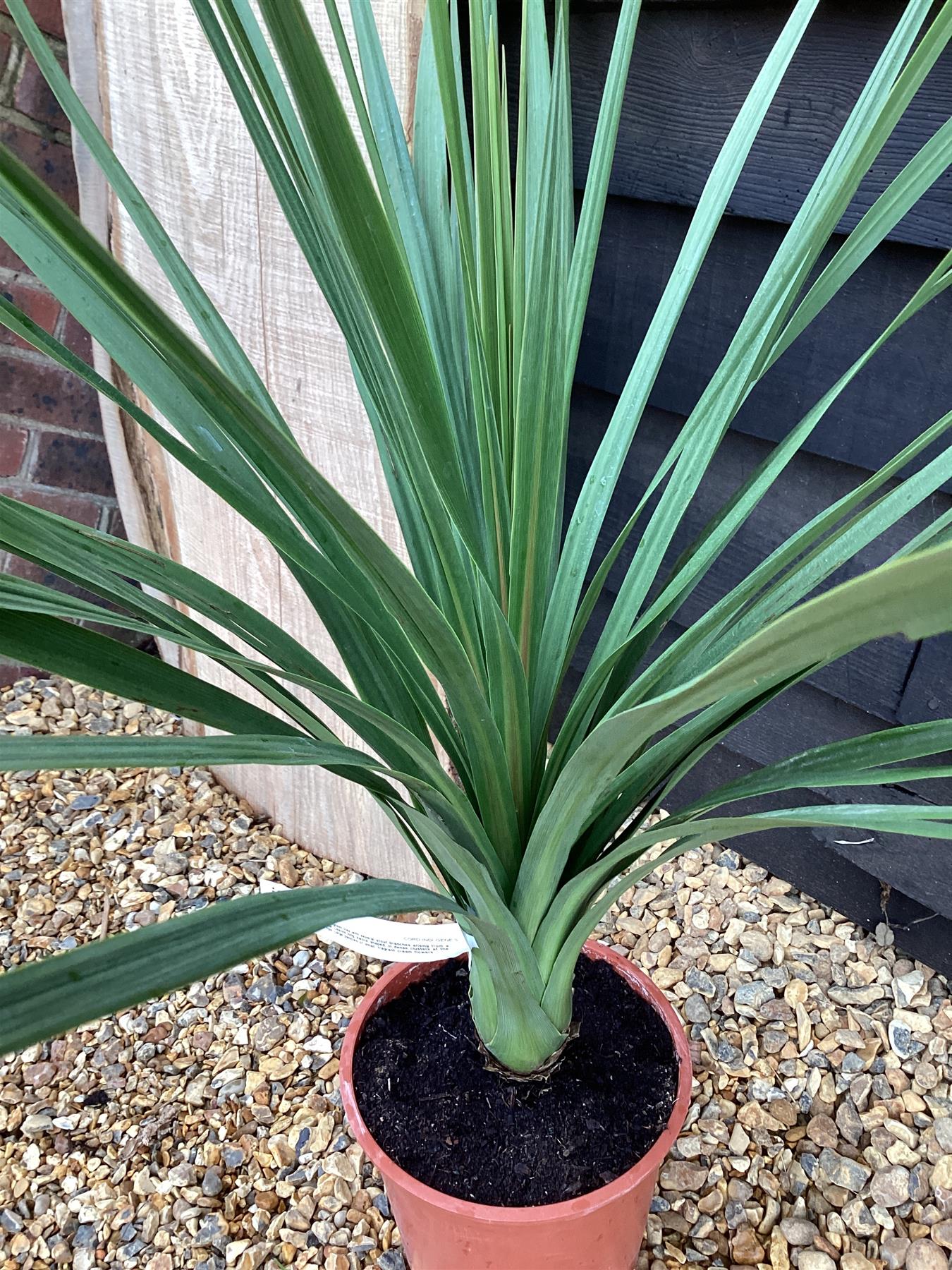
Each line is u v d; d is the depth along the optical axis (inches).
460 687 11.9
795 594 13.5
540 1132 17.9
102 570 10.9
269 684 13.3
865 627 6.2
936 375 21.9
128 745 8.7
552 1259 18.1
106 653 10.8
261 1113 27.0
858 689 26.7
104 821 37.8
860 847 28.7
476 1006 17.9
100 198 31.2
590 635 33.5
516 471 14.0
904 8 18.9
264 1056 28.7
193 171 26.7
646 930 31.5
